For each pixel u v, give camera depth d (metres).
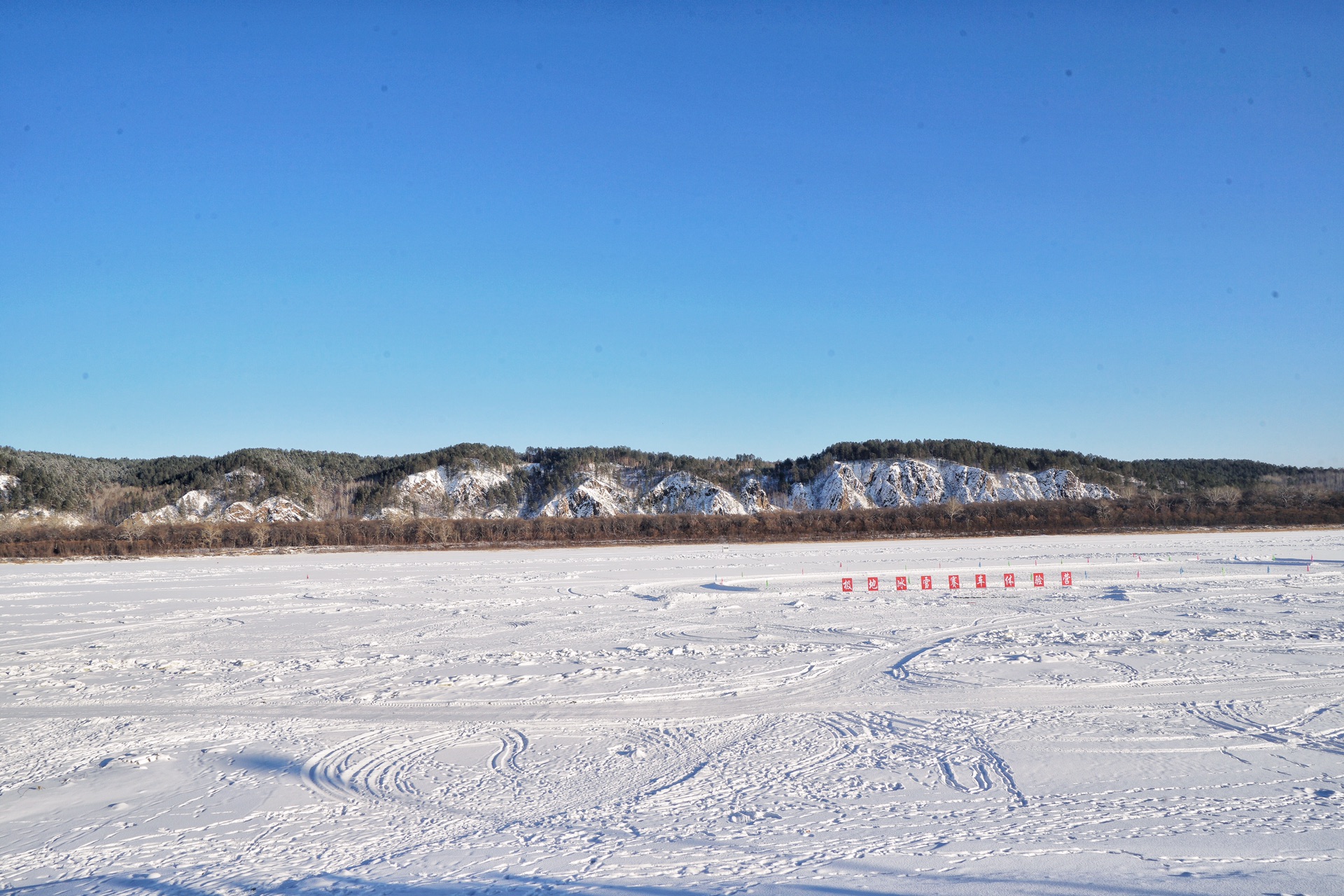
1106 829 8.97
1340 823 9.04
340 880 7.98
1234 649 19.36
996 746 12.29
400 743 12.93
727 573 39.25
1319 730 12.90
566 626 24.31
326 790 10.84
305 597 32.28
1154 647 19.72
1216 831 8.84
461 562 47.62
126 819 9.88
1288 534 60.22
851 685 16.48
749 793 10.43
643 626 24.25
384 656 20.06
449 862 8.38
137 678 18.03
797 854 8.38
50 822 9.83
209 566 47.53
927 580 34.41
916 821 9.30
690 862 8.22
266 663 19.41
